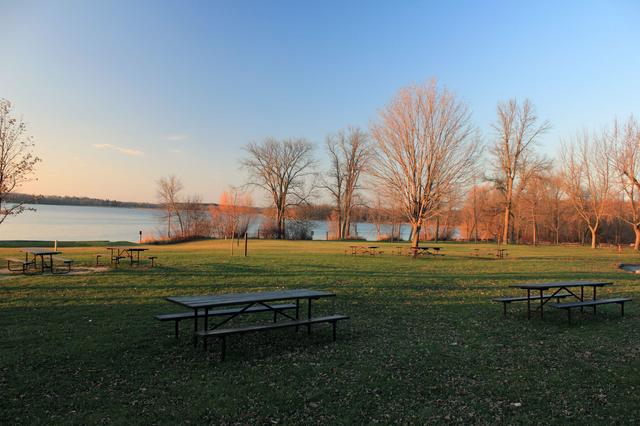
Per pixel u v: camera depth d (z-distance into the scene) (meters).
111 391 5.38
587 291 14.12
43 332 7.91
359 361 6.68
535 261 25.48
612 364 6.64
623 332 8.72
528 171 49.75
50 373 5.93
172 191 56.88
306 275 16.19
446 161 27.81
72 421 4.57
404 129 27.91
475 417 4.82
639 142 38.88
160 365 6.34
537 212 56.97
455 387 5.69
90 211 185.25
